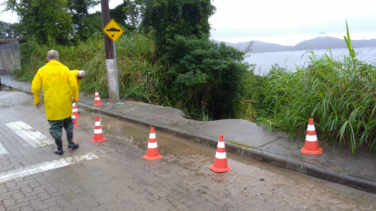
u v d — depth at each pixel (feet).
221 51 35.70
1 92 48.01
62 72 17.28
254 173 14.96
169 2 36.45
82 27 74.28
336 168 14.10
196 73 33.91
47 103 17.17
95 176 14.79
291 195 12.64
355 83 16.62
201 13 38.73
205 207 11.74
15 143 20.39
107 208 11.72
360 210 11.35
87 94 39.09
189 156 17.54
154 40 38.52
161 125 23.24
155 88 36.01
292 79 20.20
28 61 65.72
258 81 38.50
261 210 11.48
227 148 18.17
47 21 60.44
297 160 15.20
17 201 12.34
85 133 22.85
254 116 30.76
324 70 18.26
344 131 16.46
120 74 35.68
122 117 26.86
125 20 79.82
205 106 38.27
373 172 13.58
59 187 13.61
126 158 17.33
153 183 13.94
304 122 18.07
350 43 17.12
